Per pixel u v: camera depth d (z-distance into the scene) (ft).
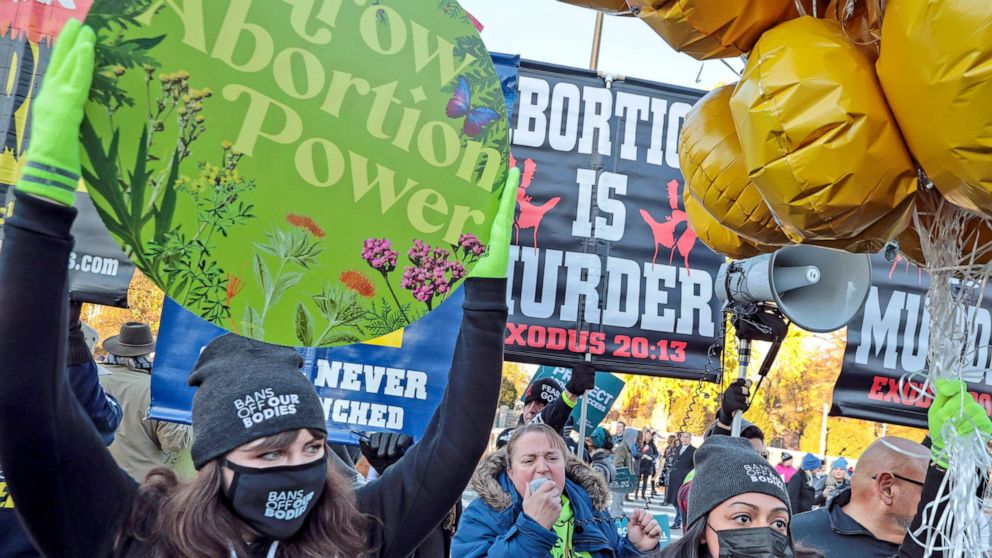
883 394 17.81
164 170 5.00
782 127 5.60
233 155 5.19
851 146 5.50
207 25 5.12
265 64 5.29
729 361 17.89
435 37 5.82
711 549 7.57
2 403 4.50
